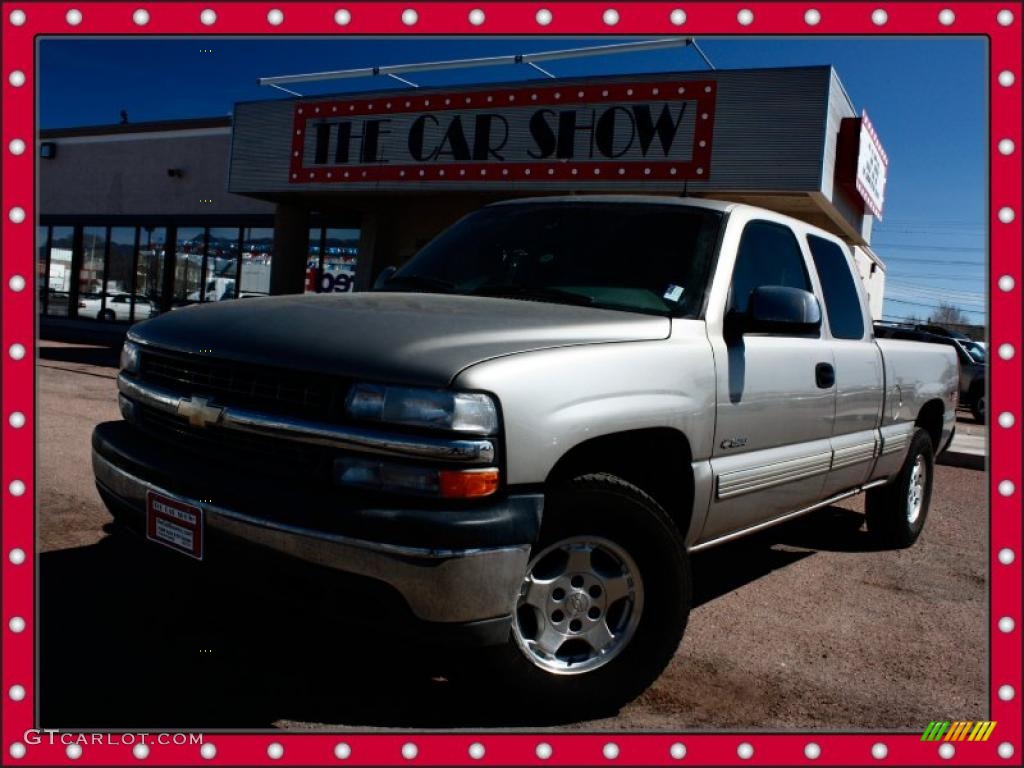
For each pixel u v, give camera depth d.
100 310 21.75
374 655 3.15
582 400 2.62
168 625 3.24
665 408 2.89
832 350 4.07
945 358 5.66
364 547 2.32
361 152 14.36
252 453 2.63
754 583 4.46
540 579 2.67
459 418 2.37
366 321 2.76
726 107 11.34
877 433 4.62
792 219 4.22
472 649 2.63
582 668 2.77
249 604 3.52
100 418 7.79
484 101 13.16
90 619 3.23
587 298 3.32
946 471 8.84
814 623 3.90
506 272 3.60
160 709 2.61
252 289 18.98
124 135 21.06
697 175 11.52
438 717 2.73
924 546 5.47
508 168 12.99
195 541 2.62
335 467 2.45
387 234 16.20
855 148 11.70
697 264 3.42
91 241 21.86
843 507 6.48
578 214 3.81
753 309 3.27
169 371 2.94
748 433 3.38
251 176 15.59
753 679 3.23
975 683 3.32
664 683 3.13
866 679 3.31
